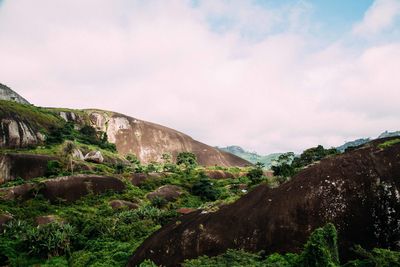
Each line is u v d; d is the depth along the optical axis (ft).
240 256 66.03
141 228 127.03
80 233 134.92
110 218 142.61
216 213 89.20
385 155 81.71
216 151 514.68
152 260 86.22
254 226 80.59
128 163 305.12
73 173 209.05
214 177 284.00
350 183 79.00
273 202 83.10
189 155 315.37
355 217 74.43
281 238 76.07
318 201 78.54
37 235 127.34
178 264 82.12
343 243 71.67
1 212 150.20
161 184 224.53
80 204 177.17
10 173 204.74
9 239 133.28
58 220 150.61
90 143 315.58
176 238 87.76
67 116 420.36
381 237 71.46
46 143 260.42
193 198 202.08
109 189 195.72
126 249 107.14
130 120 501.97
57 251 125.70
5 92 400.06
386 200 74.79
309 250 60.95
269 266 62.28
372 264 61.00
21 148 249.96
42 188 178.09
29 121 280.10
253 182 150.30
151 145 480.64
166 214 138.51
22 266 117.39
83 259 108.37
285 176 94.53
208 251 81.46
